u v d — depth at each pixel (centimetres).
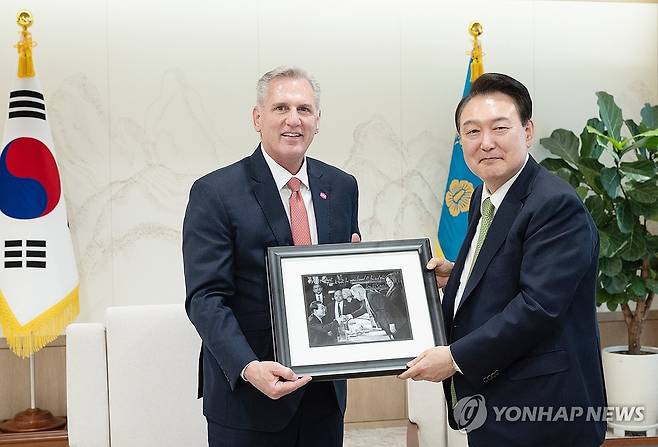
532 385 246
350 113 555
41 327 475
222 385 278
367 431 555
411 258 282
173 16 532
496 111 256
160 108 532
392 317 271
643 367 505
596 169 527
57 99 521
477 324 257
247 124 542
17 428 490
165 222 535
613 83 587
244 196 280
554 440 247
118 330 391
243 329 277
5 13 513
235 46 540
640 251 508
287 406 274
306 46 548
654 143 505
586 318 257
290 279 271
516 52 574
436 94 564
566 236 246
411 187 563
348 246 280
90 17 523
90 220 527
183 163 536
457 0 565
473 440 261
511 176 263
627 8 587
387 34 558
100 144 526
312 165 302
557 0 577
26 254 476
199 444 393
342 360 261
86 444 387
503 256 256
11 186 479
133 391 389
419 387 415
